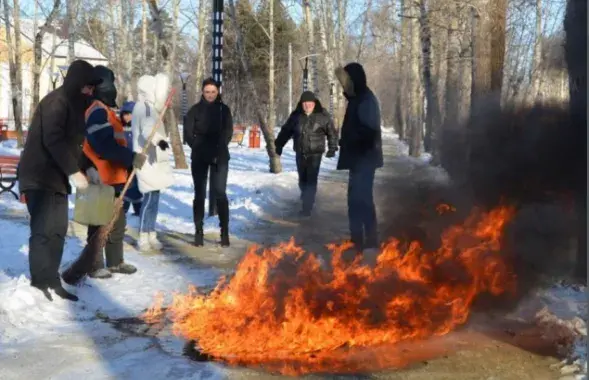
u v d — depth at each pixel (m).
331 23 35.78
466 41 20.28
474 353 5.35
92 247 7.62
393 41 41.97
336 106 32.50
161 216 12.51
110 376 4.91
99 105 7.79
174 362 5.18
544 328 5.90
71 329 6.04
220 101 9.97
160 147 9.41
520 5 20.50
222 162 9.94
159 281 7.77
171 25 25.47
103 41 38.94
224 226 9.95
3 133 39.00
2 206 13.32
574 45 6.93
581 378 4.81
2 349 5.48
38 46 33.53
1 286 6.68
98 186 7.50
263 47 53.47
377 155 9.16
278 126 63.31
